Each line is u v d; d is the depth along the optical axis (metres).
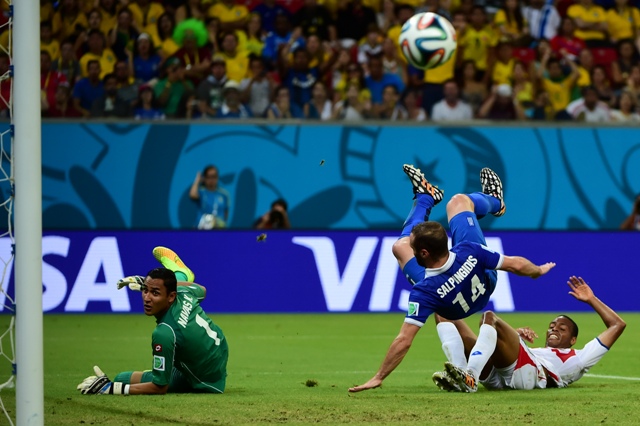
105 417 20.73
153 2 63.22
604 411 21.61
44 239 56.59
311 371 32.59
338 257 58.34
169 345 23.86
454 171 61.06
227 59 63.38
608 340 26.61
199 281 57.66
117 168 59.34
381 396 24.56
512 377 25.64
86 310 56.34
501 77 63.88
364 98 62.78
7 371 30.34
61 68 60.50
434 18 40.47
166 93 60.91
